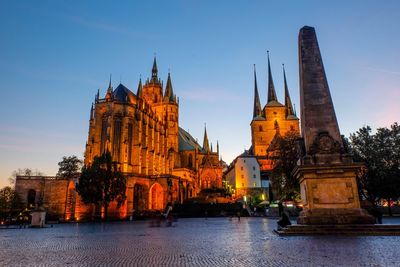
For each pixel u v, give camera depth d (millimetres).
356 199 17625
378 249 11539
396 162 52688
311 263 9406
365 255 10398
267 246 13820
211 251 13398
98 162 66938
